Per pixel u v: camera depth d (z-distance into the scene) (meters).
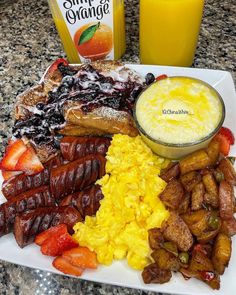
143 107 0.29
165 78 0.31
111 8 0.33
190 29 0.33
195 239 0.25
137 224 0.27
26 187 0.29
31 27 0.44
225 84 0.33
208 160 0.27
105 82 0.33
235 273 0.24
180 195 0.27
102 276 0.25
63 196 0.29
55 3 0.32
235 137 0.31
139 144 0.30
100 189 0.28
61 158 0.31
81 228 0.27
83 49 0.36
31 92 0.34
